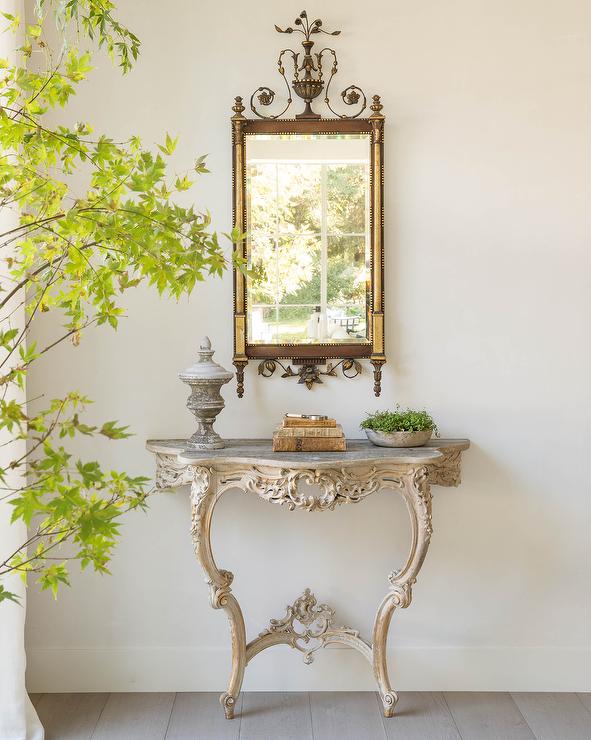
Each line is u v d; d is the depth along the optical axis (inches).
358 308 121.0
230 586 124.0
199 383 110.9
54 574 52.6
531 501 123.6
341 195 120.1
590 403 123.0
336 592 124.3
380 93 121.0
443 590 124.3
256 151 119.6
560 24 120.5
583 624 124.3
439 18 120.7
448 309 122.4
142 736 108.7
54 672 123.6
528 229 121.7
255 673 123.9
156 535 123.3
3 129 54.9
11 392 101.1
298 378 122.5
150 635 124.3
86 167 120.0
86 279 59.4
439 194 121.6
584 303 122.1
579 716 115.1
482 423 123.1
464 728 111.1
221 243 121.4
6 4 98.7
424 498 107.7
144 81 120.7
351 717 114.7
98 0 61.6
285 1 120.4
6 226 98.3
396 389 123.0
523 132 121.2
